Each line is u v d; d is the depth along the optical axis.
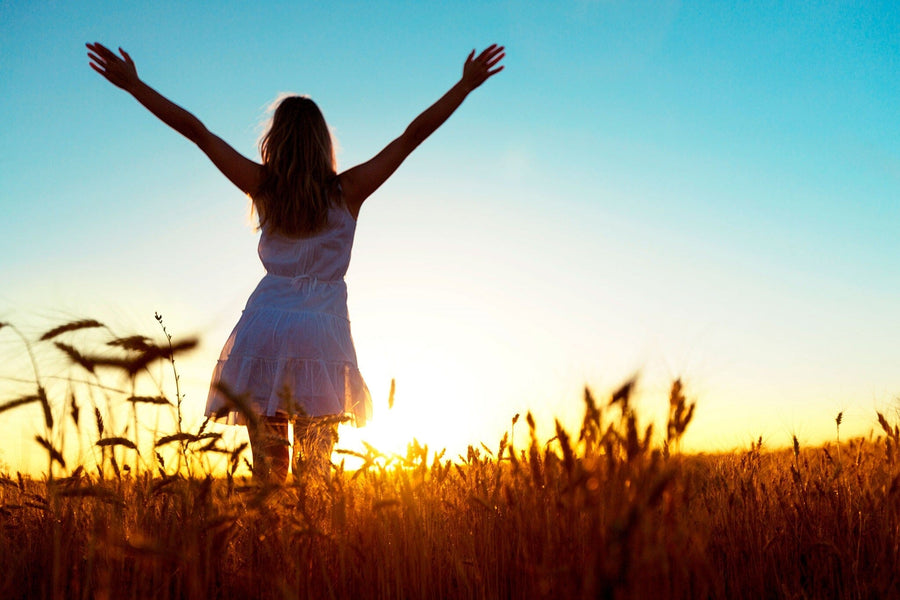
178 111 3.93
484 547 2.34
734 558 2.39
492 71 3.93
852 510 2.70
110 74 3.89
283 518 2.19
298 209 3.79
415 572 2.29
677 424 1.60
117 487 2.36
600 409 1.60
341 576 2.16
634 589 1.28
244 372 3.62
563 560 1.72
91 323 2.23
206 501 2.07
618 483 1.47
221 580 2.12
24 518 2.59
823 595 2.31
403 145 3.96
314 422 2.75
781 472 3.11
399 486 2.39
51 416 2.23
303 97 3.99
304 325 3.70
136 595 1.95
